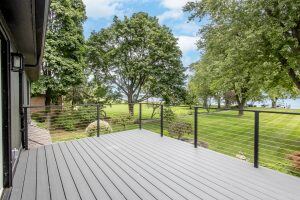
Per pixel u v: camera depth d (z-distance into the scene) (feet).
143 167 13.00
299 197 9.43
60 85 44.09
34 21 9.32
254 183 10.78
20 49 16.11
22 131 16.75
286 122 50.65
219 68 35.58
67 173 12.05
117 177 11.51
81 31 49.90
